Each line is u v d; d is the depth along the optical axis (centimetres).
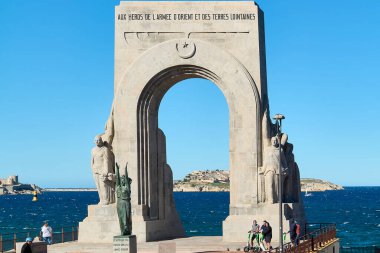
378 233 10338
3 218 15375
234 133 4059
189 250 3600
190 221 13375
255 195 4006
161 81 4166
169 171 4491
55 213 17875
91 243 4019
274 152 3997
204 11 4134
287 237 3819
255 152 4025
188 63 4100
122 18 4166
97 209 4081
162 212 4353
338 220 13300
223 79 4075
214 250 3578
